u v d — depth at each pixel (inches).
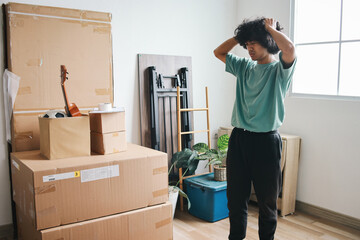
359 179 107.0
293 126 125.3
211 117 141.6
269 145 74.5
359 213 107.6
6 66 93.3
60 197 73.5
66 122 81.6
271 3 130.2
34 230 75.9
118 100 115.3
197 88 135.3
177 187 118.0
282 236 102.7
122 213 82.4
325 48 118.2
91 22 102.3
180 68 128.8
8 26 89.7
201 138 138.9
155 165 87.3
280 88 72.6
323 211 117.1
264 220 77.8
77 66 100.7
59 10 96.7
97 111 85.1
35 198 70.8
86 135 84.7
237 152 79.6
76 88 100.9
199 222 114.4
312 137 119.1
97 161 79.3
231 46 84.6
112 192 80.4
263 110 74.3
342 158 111.0
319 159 117.4
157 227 87.7
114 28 112.3
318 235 103.5
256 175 76.4
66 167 73.9
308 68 124.0
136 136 120.9
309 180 120.9
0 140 95.7
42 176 71.3
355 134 107.2
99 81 105.2
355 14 108.5
